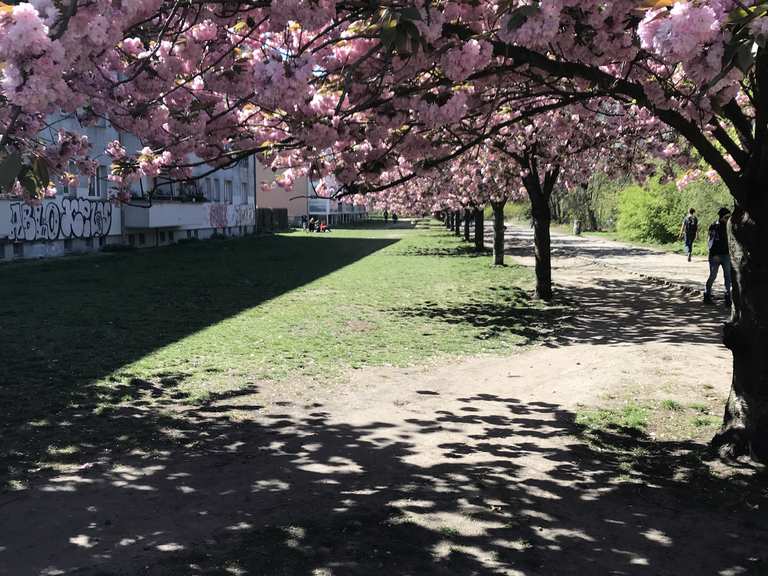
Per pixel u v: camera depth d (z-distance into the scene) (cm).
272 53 392
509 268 2417
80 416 682
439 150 584
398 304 1536
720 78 291
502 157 1547
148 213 3491
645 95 457
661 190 3709
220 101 524
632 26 396
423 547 405
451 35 404
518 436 626
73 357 950
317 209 8900
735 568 382
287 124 493
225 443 607
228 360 948
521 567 381
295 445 602
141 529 430
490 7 394
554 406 722
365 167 560
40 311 1367
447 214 6288
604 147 1455
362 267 2506
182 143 531
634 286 1855
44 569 377
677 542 415
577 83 564
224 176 4978
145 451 583
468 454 579
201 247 3738
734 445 553
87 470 538
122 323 1241
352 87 474
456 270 2364
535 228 1602
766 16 278
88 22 263
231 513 456
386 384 824
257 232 5731
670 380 806
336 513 456
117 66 434
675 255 2961
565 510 463
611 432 632
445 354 998
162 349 1016
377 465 553
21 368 878
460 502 477
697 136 502
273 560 387
